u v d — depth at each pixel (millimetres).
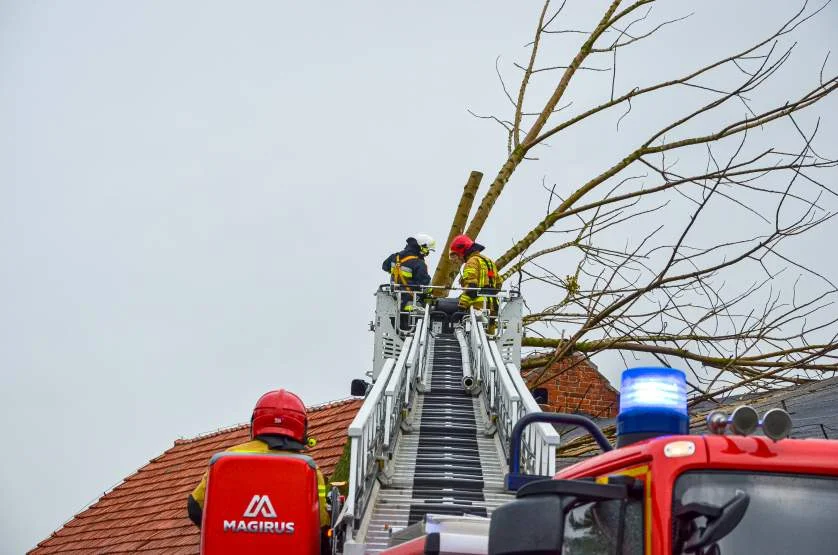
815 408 11977
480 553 5852
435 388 14469
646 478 4176
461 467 11539
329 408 19391
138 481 21000
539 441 10016
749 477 4078
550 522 3891
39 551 20016
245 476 6914
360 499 9289
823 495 4035
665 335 14711
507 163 20828
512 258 19453
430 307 17375
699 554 3986
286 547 6824
